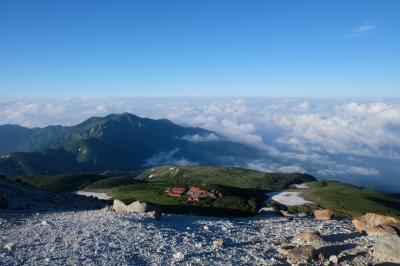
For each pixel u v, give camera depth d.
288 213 72.44
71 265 24.81
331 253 29.52
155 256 27.86
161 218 48.62
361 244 32.09
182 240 33.84
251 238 36.78
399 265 26.00
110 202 93.12
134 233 34.81
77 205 71.75
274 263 26.89
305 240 33.62
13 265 24.34
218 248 31.19
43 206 57.16
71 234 33.78
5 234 34.88
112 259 26.48
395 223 39.91
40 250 28.23
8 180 75.75
